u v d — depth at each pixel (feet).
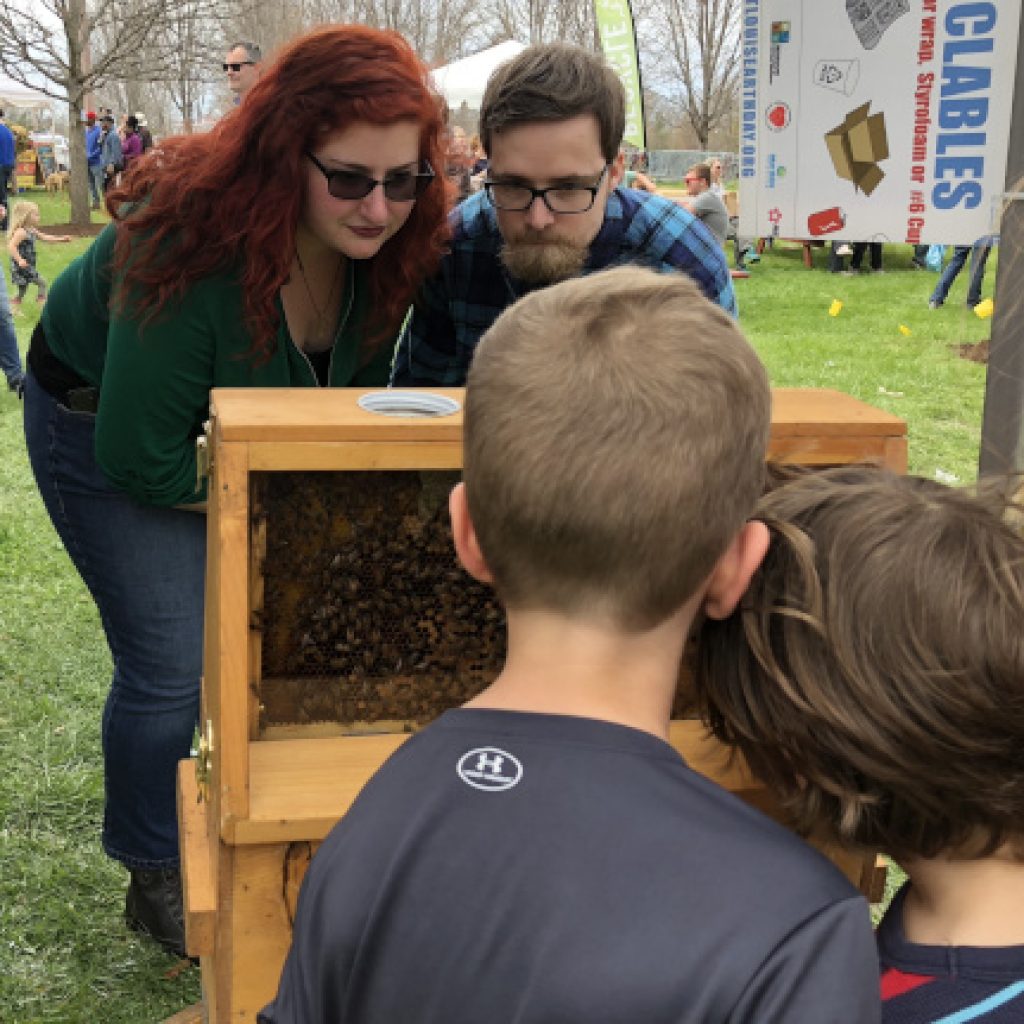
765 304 40.24
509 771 3.07
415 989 2.98
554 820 2.97
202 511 6.98
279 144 5.78
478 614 4.80
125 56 59.00
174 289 5.87
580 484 3.04
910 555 3.47
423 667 4.86
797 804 3.82
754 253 52.03
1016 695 3.37
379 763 4.62
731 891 2.82
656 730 3.25
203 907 4.58
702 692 4.05
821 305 39.91
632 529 3.05
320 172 5.89
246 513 4.19
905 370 28.40
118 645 7.30
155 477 6.38
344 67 5.80
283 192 5.82
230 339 6.08
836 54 7.05
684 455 3.06
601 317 3.21
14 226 34.71
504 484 3.12
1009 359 6.54
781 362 29.43
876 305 39.70
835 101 7.13
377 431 4.20
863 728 3.44
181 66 65.05
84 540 7.08
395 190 6.09
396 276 6.64
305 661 4.79
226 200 5.80
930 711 3.38
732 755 4.40
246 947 4.54
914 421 23.49
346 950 3.10
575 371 3.12
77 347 6.82
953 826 3.50
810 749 3.60
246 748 4.24
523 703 3.20
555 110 6.59
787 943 2.75
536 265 7.04
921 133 6.82
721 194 38.70
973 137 6.63
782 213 7.56
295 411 4.39
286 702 4.80
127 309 6.01
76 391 6.91
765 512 3.77
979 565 3.45
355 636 4.75
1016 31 6.37
